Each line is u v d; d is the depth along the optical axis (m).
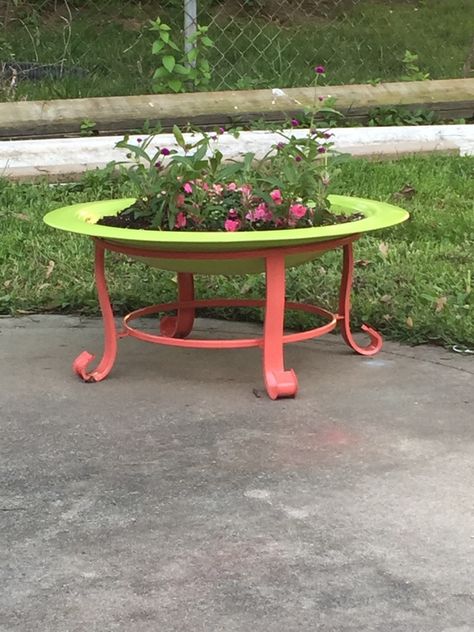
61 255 4.56
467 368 3.29
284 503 2.32
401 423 2.81
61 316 3.98
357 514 2.26
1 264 4.45
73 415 2.89
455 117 7.12
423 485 2.41
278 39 8.38
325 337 3.70
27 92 6.73
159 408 2.94
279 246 2.91
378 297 3.97
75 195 5.52
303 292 4.06
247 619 1.87
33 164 5.91
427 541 2.14
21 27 8.54
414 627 1.84
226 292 4.09
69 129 6.23
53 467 2.53
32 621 1.87
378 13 9.47
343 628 1.84
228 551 2.11
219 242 2.78
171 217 3.07
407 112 6.97
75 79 7.14
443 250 4.62
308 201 3.25
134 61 7.73
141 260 3.15
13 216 5.07
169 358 3.44
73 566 2.05
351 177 5.85
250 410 2.92
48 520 2.25
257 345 3.03
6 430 2.77
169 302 3.89
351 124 6.86
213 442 2.68
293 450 2.62
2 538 2.17
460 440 2.68
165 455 2.60
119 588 1.97
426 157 6.43
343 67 7.88
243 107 6.56
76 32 8.44
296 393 3.02
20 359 3.41
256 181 3.20
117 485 2.43
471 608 1.90
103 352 3.49
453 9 9.80
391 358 3.42
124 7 9.24
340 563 2.06
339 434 2.73
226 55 7.93
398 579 2.00
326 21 9.23
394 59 8.16
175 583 1.99
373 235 4.87
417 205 5.41
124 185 5.52
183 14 7.13
